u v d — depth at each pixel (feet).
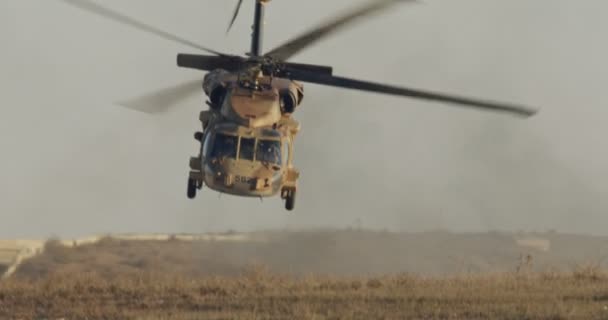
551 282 308.60
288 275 323.57
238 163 308.19
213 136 311.68
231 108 312.71
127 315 257.55
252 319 245.24
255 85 316.40
